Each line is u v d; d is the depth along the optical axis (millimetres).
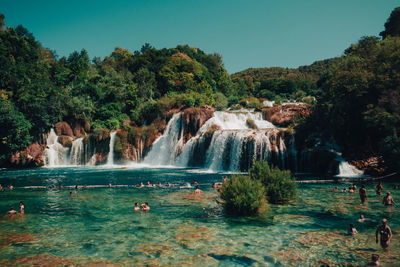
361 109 33562
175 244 11656
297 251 10672
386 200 17969
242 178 17281
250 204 15891
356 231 12664
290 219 14945
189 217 15922
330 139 35625
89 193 24594
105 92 68750
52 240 12430
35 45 81000
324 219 14875
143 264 9758
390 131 28719
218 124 49188
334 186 25047
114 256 10508
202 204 19297
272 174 19297
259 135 37719
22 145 50125
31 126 51906
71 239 12523
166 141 51969
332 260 9828
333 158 33156
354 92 33625
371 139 32906
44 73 73812
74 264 9812
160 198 21719
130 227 14227
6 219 16172
